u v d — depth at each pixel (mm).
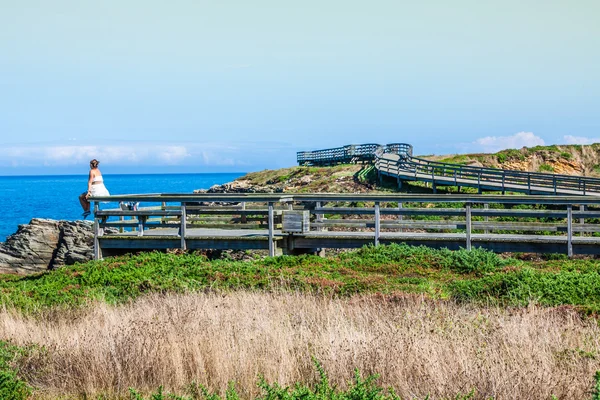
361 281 18562
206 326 12297
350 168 61625
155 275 20953
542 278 16922
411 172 52594
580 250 23344
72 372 10812
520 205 37938
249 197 25641
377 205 25141
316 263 22234
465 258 21469
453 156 66875
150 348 10977
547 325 12062
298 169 67688
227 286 18438
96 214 27266
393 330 11594
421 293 15953
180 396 9539
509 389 9016
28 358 11664
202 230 28969
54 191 193125
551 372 9562
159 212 26484
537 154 65812
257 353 10938
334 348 10797
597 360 10250
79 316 15242
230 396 8797
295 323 12828
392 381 9695
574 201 23625
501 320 12336
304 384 9914
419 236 24891
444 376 9492
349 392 8492
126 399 10086
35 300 18047
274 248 25391
